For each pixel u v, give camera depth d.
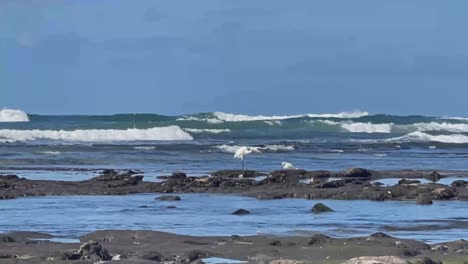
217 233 77.06
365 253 64.75
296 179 129.88
